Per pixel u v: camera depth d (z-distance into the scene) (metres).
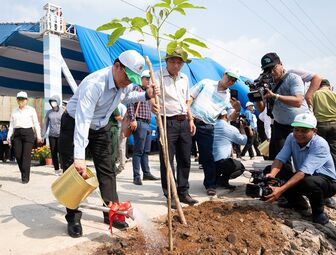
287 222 4.14
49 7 9.78
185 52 3.10
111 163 3.68
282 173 4.52
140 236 3.38
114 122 3.75
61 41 11.02
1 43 10.55
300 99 4.49
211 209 4.30
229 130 5.60
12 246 3.11
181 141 4.54
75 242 3.21
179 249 3.12
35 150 9.42
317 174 4.15
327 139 5.50
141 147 6.04
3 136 10.73
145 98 3.73
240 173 5.65
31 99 11.89
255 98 4.79
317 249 3.75
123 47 10.56
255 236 3.61
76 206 3.17
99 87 3.18
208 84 5.11
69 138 3.48
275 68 4.64
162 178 4.60
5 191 5.42
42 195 5.12
